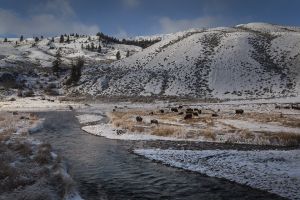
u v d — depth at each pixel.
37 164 23.20
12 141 32.34
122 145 35.50
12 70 157.25
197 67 131.00
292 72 122.94
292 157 27.80
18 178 19.27
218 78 121.62
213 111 68.31
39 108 89.12
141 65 143.25
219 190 20.19
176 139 38.91
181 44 156.38
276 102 88.50
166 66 136.50
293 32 168.25
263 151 30.94
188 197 18.95
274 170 23.64
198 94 111.75
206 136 38.75
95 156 29.81
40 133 44.56
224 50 142.12
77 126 52.56
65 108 89.25
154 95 113.50
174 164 26.56
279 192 19.41
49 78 154.75
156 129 42.66
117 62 155.62
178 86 118.56
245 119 52.94
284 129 42.06
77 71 143.75
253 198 18.70
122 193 19.56
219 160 27.20
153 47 166.25
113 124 50.00
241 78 121.00
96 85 128.38
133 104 99.81
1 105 94.75
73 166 25.91
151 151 31.61
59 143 36.72
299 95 102.88
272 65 130.12
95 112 78.44
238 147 33.88
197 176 23.25
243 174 23.06
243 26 191.00
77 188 19.92
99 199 18.41
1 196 16.75
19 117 58.66
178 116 57.91
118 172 24.28
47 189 17.89
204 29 185.25
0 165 21.22
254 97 104.69
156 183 21.64
